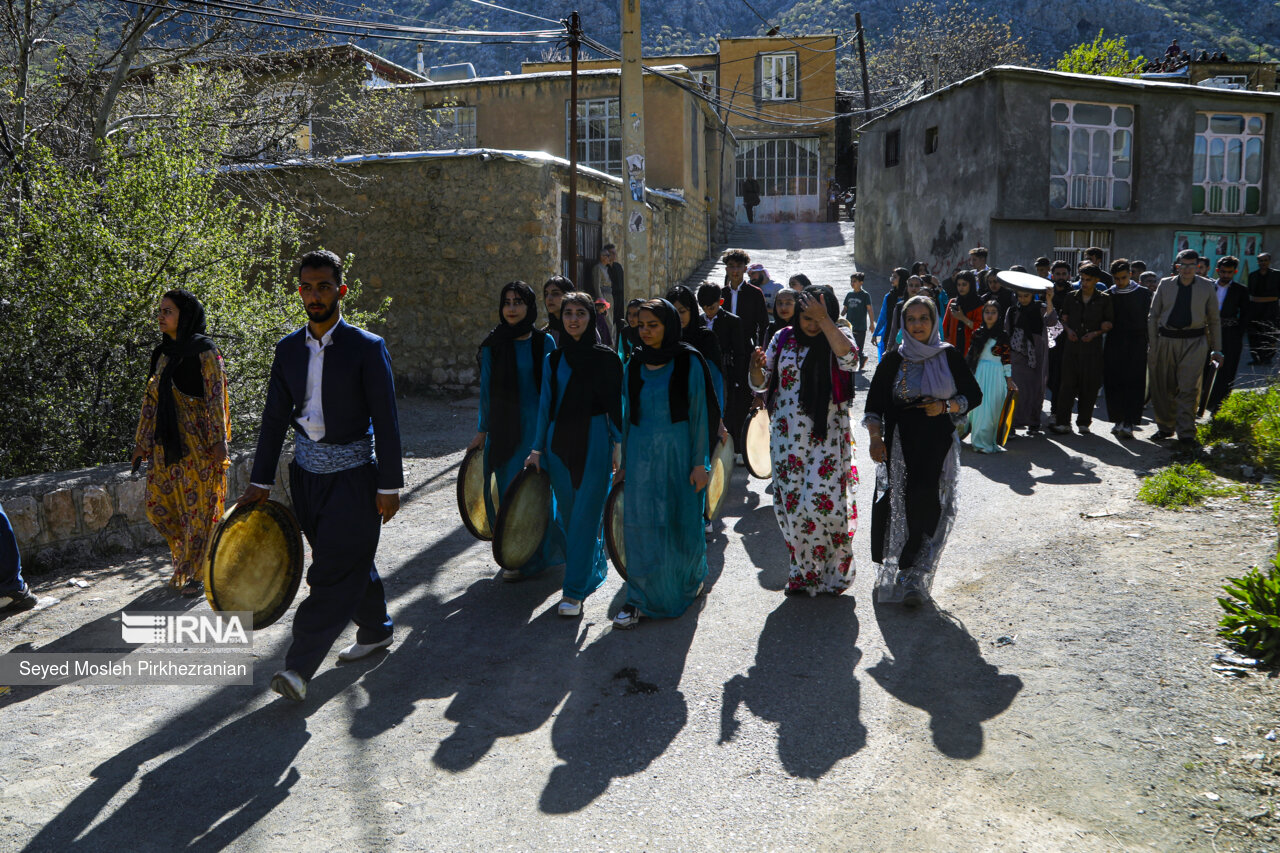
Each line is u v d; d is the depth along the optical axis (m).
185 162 7.57
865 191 24.42
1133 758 3.17
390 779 3.19
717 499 6.12
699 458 4.66
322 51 13.48
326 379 3.75
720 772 3.20
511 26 95.44
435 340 12.59
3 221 7.35
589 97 21.17
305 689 3.72
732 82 33.19
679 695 3.81
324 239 12.81
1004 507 6.54
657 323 4.52
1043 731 3.38
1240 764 3.09
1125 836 2.76
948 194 19.31
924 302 4.72
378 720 3.64
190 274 7.42
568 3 99.25
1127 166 18.31
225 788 3.15
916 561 4.72
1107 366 8.98
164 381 5.10
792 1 115.62
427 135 20.84
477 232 12.30
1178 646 4.02
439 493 7.70
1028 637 4.25
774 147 33.78
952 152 19.09
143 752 3.43
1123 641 4.12
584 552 4.80
